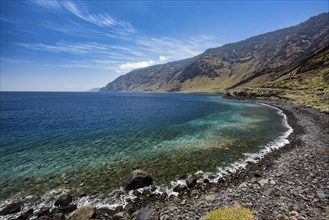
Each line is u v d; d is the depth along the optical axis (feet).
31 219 48.49
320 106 226.38
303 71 607.78
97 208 51.49
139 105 385.70
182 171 74.23
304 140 108.68
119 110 291.38
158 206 50.90
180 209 47.03
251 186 56.59
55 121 191.42
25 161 86.02
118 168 78.38
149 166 79.77
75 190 61.72
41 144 111.86
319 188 51.39
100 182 66.74
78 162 84.89
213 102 447.83
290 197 47.21
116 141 117.60
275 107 291.99
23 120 197.36
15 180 68.44
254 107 306.55
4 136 130.62
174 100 558.97
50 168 78.64
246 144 106.73
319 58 613.93
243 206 44.29
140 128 154.30
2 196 58.59
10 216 49.96
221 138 119.96
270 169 70.95
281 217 38.60
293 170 67.26
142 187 62.49
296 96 357.41
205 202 49.29
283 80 583.99
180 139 119.85
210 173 71.97
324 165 69.82
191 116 216.54
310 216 38.42
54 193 60.18
